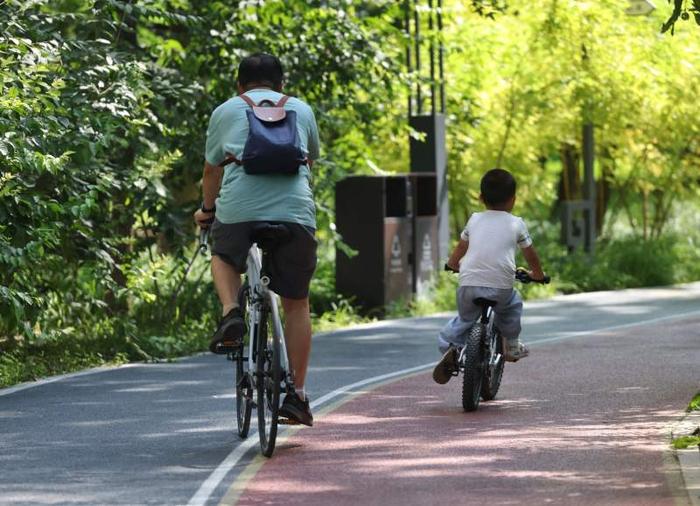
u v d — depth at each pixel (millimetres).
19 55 26031
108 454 17797
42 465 17078
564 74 48406
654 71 47875
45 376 25672
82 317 30875
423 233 39406
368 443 18438
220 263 17406
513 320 21859
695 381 24359
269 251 17078
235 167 17188
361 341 31328
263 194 17047
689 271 50625
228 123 17328
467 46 46000
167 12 29969
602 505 14664
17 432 19469
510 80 48844
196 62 33062
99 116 26672
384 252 37469
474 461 17094
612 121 49844
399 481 15953
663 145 51875
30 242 24719
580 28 47594
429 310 38219
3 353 27250
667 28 19750
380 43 36562
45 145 25328
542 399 22422
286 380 17375
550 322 35312
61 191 26734
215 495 15398
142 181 29391
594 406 21625
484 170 49344
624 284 47156
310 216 17266
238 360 18766
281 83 18141
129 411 21297
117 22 29453
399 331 33500
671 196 55438
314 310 37781
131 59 29484
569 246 48969
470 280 21359
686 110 49719
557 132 49812
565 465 16781
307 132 17547
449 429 19531
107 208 29766
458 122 45781
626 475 16141
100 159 28734
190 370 26406
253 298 17609
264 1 33062
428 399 22516
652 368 26188
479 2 39188
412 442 18484
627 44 48250
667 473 16188
